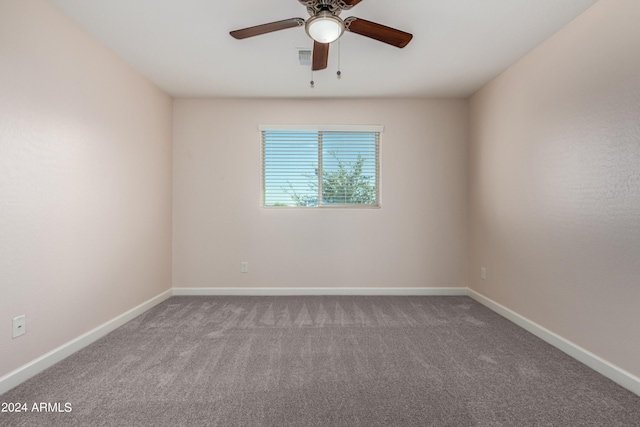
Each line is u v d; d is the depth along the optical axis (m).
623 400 1.63
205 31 2.29
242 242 3.66
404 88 3.37
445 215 3.68
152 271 3.23
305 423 1.46
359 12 2.07
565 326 2.20
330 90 3.42
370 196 3.74
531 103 2.56
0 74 1.67
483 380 1.83
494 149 3.11
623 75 1.78
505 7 2.00
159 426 1.43
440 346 2.28
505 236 2.93
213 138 3.65
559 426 1.44
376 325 2.70
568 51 2.18
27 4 1.82
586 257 2.02
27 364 1.84
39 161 1.92
